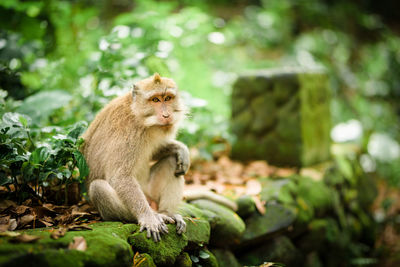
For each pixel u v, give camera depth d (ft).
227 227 14.02
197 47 27.55
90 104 18.21
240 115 21.56
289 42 42.65
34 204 12.57
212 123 21.26
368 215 25.26
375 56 44.75
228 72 31.81
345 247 20.44
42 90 19.52
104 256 9.30
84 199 13.97
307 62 38.32
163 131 12.87
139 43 21.08
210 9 44.88
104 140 12.63
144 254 10.69
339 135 32.27
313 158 21.24
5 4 22.16
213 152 21.09
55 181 13.51
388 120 38.63
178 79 21.89
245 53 39.01
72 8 26.58
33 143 13.46
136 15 22.66
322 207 19.13
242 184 17.70
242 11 47.06
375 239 23.97
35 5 22.85
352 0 52.49
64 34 25.03
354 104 37.65
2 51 21.03
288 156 20.33
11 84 18.89
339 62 42.22
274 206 16.44
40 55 23.17
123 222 11.93
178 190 13.12
